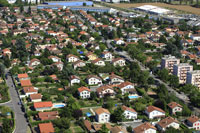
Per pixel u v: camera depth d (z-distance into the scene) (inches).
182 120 6904.5
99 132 5974.4
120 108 6815.9
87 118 6747.1
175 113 7190.0
